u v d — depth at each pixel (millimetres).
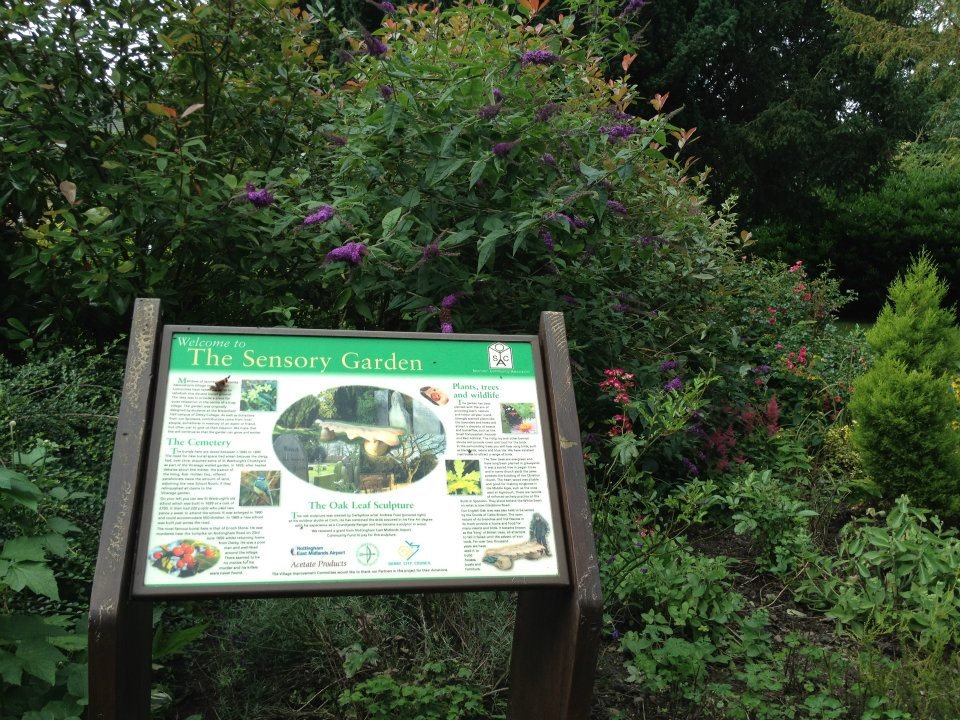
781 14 14383
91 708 1799
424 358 2182
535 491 2086
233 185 3504
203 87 4000
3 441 2812
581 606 1958
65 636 2242
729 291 5430
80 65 3762
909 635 3174
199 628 2465
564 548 2041
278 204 3805
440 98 3553
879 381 4457
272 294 4008
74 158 3793
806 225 15055
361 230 3629
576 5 4602
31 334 4090
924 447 4266
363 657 2604
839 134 14359
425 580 1927
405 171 3680
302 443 2014
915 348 5012
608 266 4488
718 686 2736
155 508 1874
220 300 4309
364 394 2104
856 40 14375
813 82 14477
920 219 14383
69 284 3869
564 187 3605
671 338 4844
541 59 3654
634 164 4262
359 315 4441
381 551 1938
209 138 4086
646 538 3346
